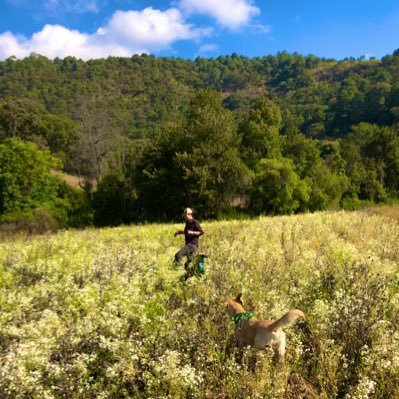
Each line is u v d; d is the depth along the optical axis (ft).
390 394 14.12
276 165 123.95
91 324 17.54
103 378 14.87
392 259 33.45
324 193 140.87
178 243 44.27
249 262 30.01
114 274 25.41
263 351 15.43
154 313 20.01
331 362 15.16
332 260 29.07
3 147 115.03
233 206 131.85
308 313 19.85
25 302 20.17
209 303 21.47
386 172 182.80
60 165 140.87
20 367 13.39
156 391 14.40
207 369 15.70
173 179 116.67
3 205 112.57
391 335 16.70
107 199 126.11
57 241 45.34
